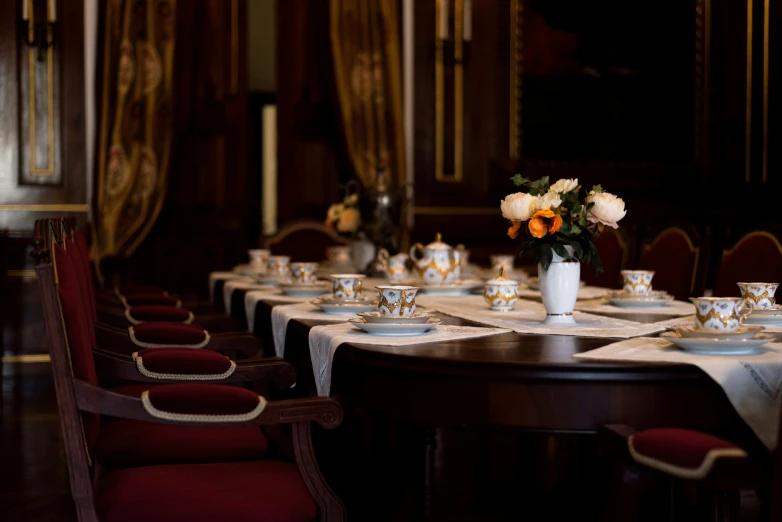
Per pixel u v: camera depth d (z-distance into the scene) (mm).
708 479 1121
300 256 4590
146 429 1885
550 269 1908
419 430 2664
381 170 3432
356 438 3402
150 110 5141
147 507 1442
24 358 4953
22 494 2910
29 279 4984
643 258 3436
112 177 5086
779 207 6043
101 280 5059
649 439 1198
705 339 1442
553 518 2631
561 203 1832
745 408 1343
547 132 5723
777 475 1059
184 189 5371
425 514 2611
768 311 1899
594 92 5789
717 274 2904
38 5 5016
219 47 5383
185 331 2314
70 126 5070
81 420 1431
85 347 1521
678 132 5930
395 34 5383
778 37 6000
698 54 5934
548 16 5707
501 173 5621
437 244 2824
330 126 5504
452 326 1910
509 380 1394
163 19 5168
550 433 1378
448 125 5555
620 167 5828
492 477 3092
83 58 5086
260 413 1449
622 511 1263
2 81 4973
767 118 6023
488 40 5605
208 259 5402
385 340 1676
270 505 1465
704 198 5969
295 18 5465
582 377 1362
